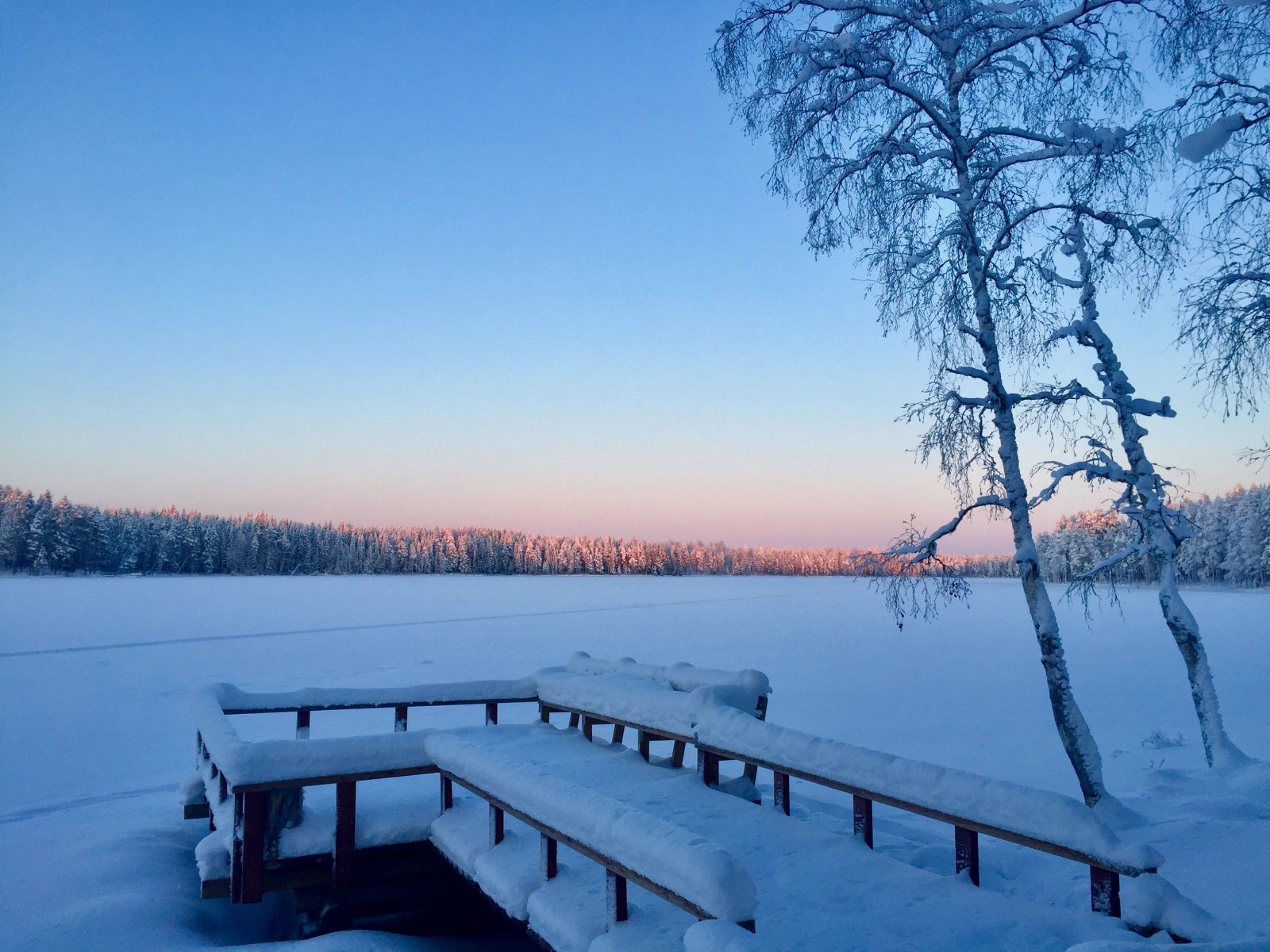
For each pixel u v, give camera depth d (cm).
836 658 2233
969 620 3900
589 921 319
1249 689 1619
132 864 528
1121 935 290
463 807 498
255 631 2912
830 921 320
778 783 455
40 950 393
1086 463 747
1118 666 2075
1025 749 1063
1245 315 674
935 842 578
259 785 434
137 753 1080
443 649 2381
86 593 5238
